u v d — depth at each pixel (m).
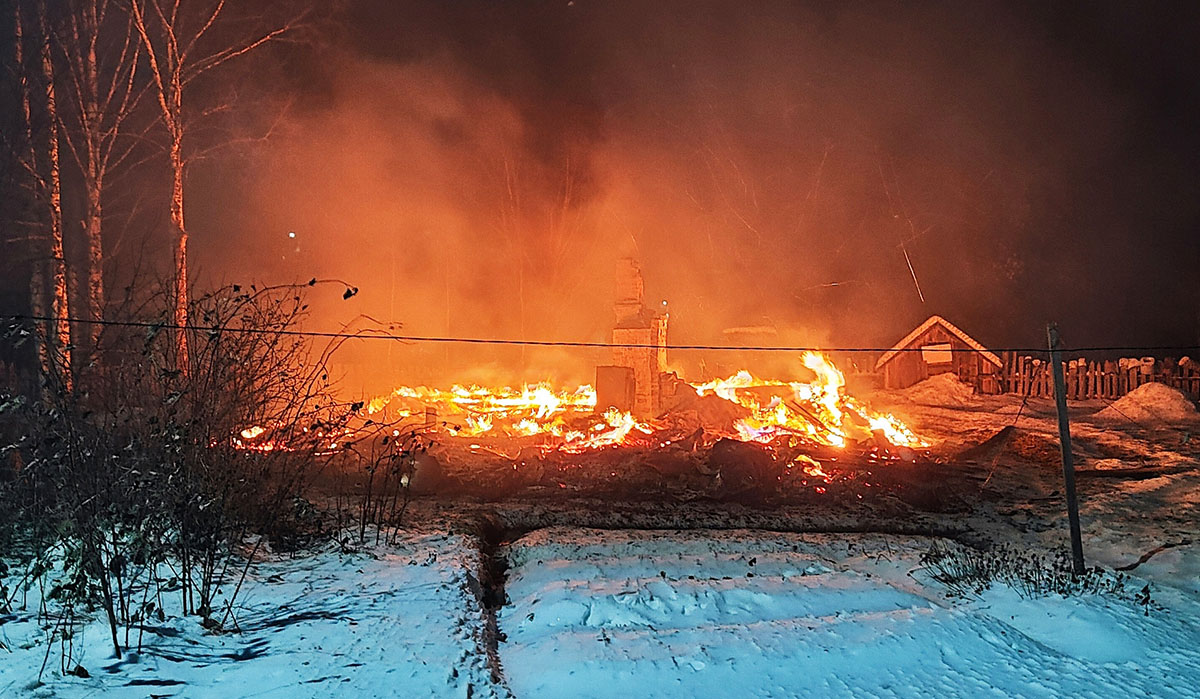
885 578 8.66
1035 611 7.44
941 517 11.91
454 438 16.67
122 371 7.62
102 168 17.69
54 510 6.49
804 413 18.88
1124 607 7.59
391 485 12.36
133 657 5.40
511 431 18.08
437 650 5.80
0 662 5.25
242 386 8.21
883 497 12.83
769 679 5.79
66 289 16.36
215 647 5.70
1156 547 10.16
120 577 5.96
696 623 7.00
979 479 14.63
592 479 13.35
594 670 5.80
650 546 9.81
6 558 7.18
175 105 18.81
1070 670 6.26
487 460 14.53
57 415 6.67
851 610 7.40
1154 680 6.14
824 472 13.95
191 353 8.05
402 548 8.74
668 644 6.33
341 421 9.47
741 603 7.42
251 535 8.46
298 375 9.62
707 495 12.62
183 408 7.54
